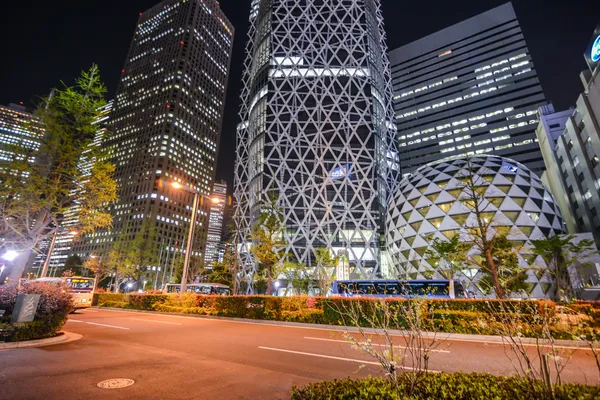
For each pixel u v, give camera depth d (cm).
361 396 378
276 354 988
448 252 2669
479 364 895
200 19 17812
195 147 16050
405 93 10088
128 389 628
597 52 4319
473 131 8581
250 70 8119
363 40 7019
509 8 9294
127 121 16188
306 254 5359
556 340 1200
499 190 3947
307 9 7294
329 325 1722
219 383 677
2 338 1011
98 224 1981
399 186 5191
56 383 657
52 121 1739
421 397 383
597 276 3447
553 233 3797
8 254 1897
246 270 5662
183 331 1498
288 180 5903
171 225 13975
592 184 4522
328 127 6225
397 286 2819
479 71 9088
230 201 2983
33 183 1691
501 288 1912
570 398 356
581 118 4650
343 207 5728
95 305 3183
